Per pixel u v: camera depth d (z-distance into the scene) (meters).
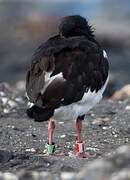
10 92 17.23
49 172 8.66
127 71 27.22
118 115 14.65
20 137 12.21
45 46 10.41
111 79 23.14
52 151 10.69
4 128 12.93
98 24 42.09
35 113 9.38
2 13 45.44
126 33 37.72
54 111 9.52
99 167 7.27
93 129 13.07
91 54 10.29
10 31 38.44
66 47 10.16
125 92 17.38
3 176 7.82
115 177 6.95
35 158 9.83
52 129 10.81
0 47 34.19
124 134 12.62
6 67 28.77
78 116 10.58
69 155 10.71
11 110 15.09
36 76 9.99
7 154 9.97
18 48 33.88
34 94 9.69
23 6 50.22
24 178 7.76
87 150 11.23
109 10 49.47
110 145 11.68
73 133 12.70
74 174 7.87
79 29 11.32
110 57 31.52
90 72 10.12
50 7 51.44
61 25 11.33
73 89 9.70
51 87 9.56
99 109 15.51
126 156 7.39
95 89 10.35
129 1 53.50
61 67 9.80
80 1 54.44
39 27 38.25
